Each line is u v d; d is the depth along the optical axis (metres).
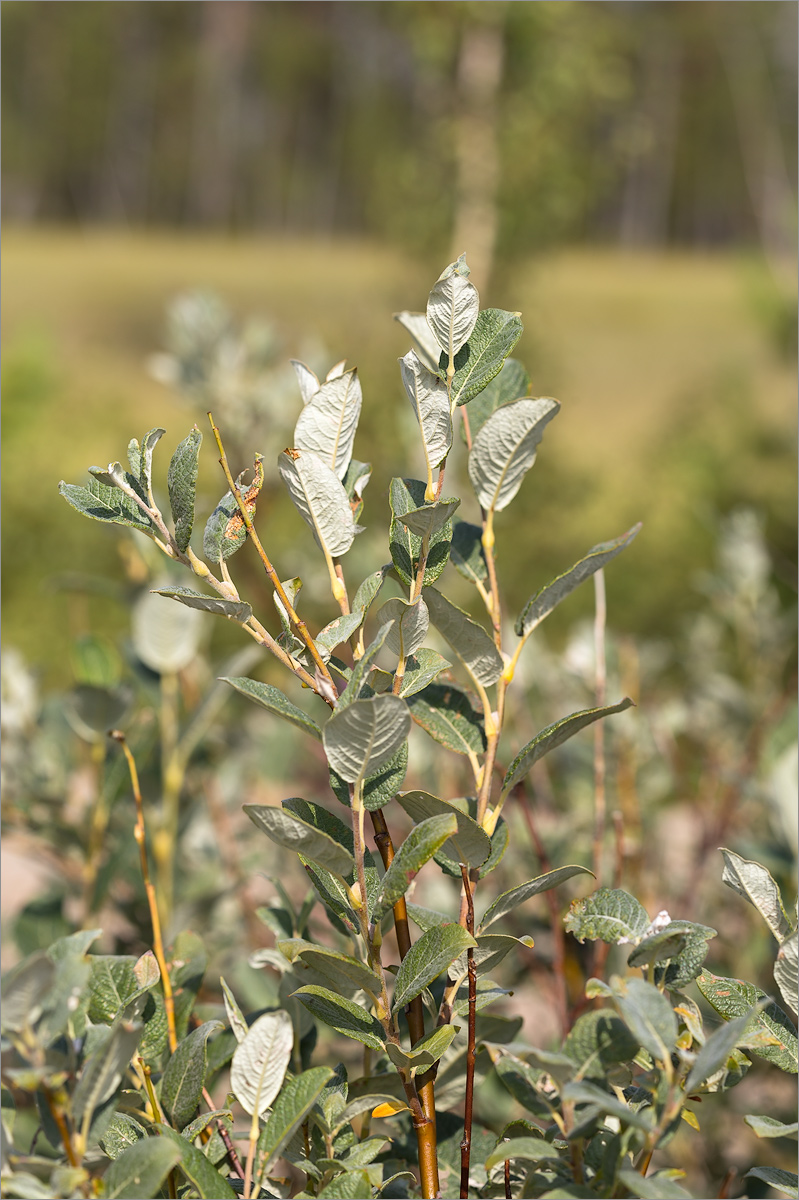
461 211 4.65
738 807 1.93
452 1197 1.01
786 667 2.51
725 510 6.23
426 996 0.98
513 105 4.55
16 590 5.77
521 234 4.62
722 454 6.90
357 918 0.95
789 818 1.43
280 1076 0.94
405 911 0.98
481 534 1.01
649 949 0.93
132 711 1.56
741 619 2.46
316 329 4.15
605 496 6.57
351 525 0.94
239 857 1.87
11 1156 0.91
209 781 1.86
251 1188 0.95
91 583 1.60
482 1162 1.04
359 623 0.94
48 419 7.62
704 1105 1.54
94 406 8.59
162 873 1.57
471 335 0.95
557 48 4.54
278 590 0.94
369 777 0.95
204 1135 1.02
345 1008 0.94
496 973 1.71
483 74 4.59
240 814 2.12
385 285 4.82
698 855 1.73
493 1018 1.06
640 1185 0.88
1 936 1.49
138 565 1.73
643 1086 0.95
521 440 0.97
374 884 0.95
